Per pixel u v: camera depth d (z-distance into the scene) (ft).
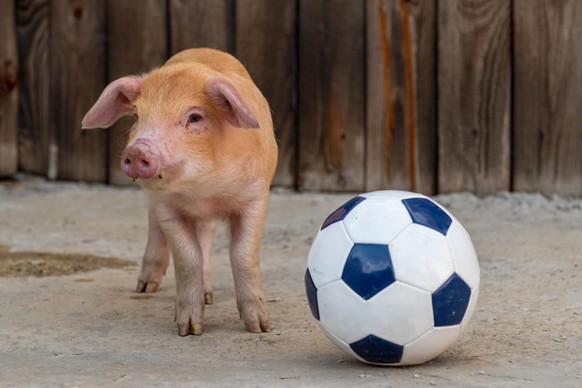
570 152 31.32
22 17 35.14
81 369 15.87
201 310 18.51
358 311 14.85
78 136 35.12
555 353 16.35
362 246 14.94
